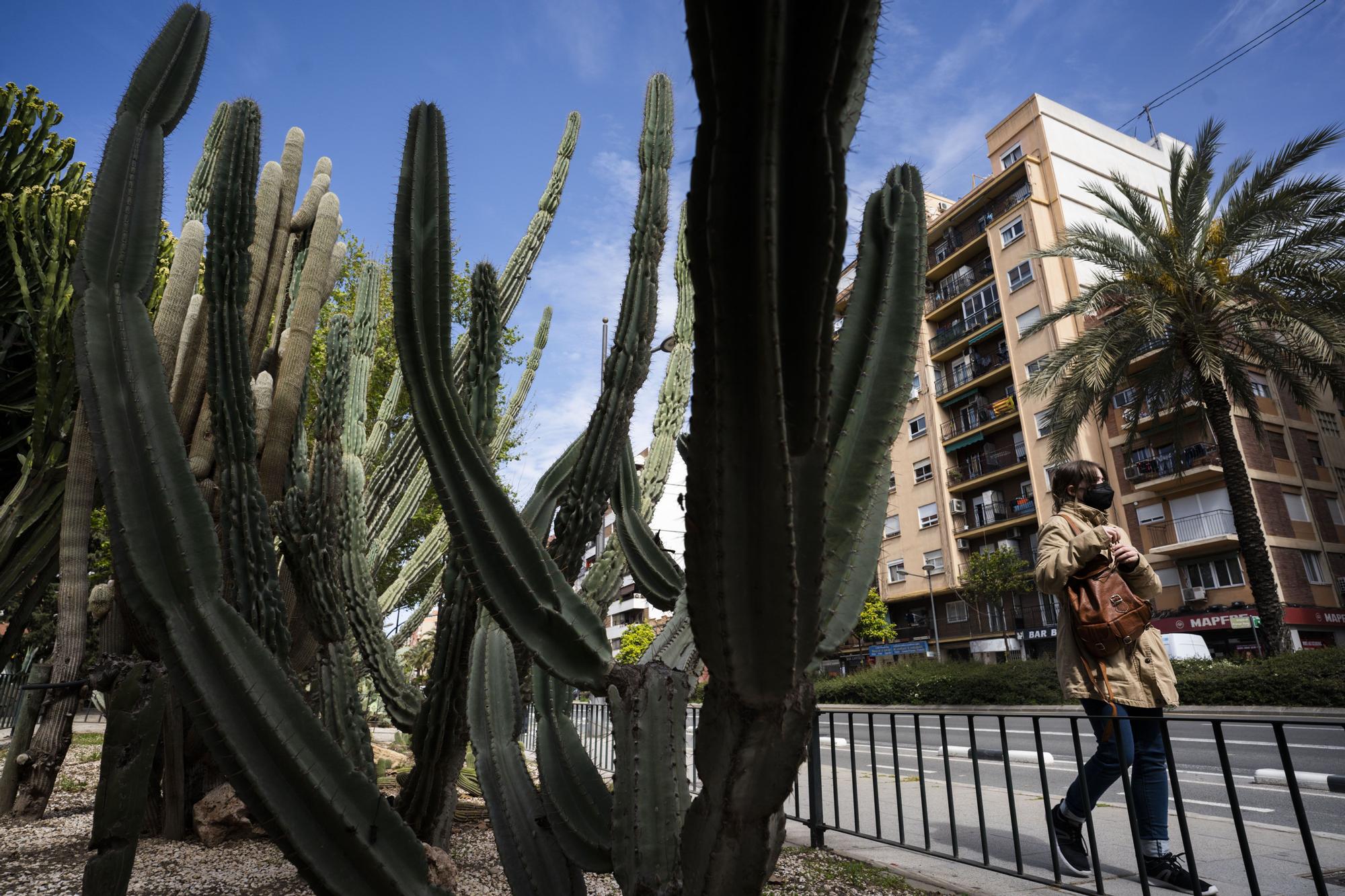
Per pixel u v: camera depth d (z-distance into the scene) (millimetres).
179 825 3537
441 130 1513
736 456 940
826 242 896
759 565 961
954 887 3047
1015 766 7938
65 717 4219
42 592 5148
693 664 2072
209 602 1243
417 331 1399
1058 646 3303
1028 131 29938
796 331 941
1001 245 29328
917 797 5855
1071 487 3457
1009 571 26156
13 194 5711
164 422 1292
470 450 1423
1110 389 16797
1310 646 21641
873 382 1288
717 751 1094
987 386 30312
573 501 2230
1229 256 15320
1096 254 16531
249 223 2418
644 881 1316
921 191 1606
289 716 1252
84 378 1247
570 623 1454
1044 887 3021
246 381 2518
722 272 901
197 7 1583
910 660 27891
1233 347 16312
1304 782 6152
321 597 2863
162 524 1228
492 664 2064
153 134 1475
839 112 887
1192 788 6211
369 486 4680
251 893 2756
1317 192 13711
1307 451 24203
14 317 5715
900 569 32906
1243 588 21984
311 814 1242
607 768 6895
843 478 1229
